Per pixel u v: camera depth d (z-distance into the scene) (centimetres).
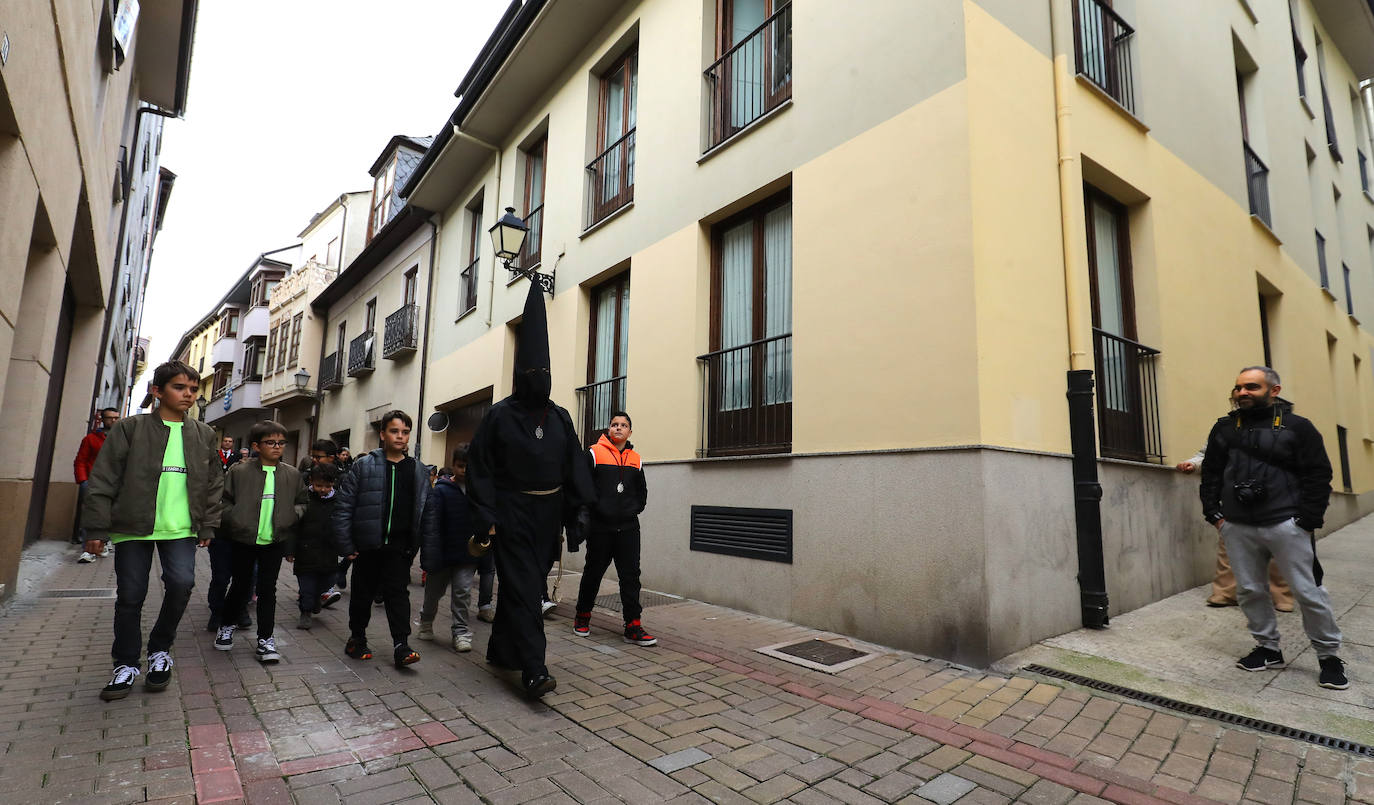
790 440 633
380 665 448
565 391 966
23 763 278
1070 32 609
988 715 362
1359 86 1541
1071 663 439
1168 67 743
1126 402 632
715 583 658
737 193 701
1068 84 586
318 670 432
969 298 475
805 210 616
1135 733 337
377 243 1694
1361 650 450
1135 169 655
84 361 1099
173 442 386
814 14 636
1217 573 576
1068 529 517
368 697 381
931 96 520
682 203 778
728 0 789
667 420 759
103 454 364
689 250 759
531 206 1194
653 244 817
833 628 538
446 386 1342
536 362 425
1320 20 1327
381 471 445
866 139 568
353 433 1802
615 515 509
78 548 1032
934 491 479
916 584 482
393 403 1580
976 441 459
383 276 1747
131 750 296
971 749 319
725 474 664
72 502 1086
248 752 299
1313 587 395
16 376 623
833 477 554
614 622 582
